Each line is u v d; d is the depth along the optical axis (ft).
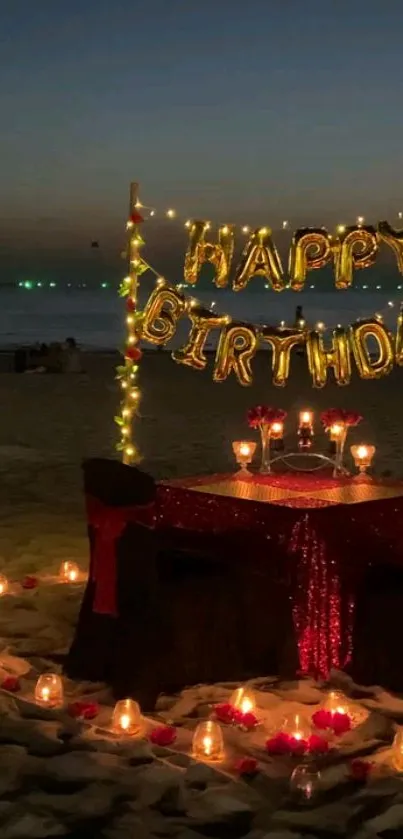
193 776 14.17
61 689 17.21
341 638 18.24
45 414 58.65
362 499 18.66
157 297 20.77
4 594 23.29
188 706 17.03
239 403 64.75
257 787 13.99
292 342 20.11
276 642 18.40
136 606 17.21
